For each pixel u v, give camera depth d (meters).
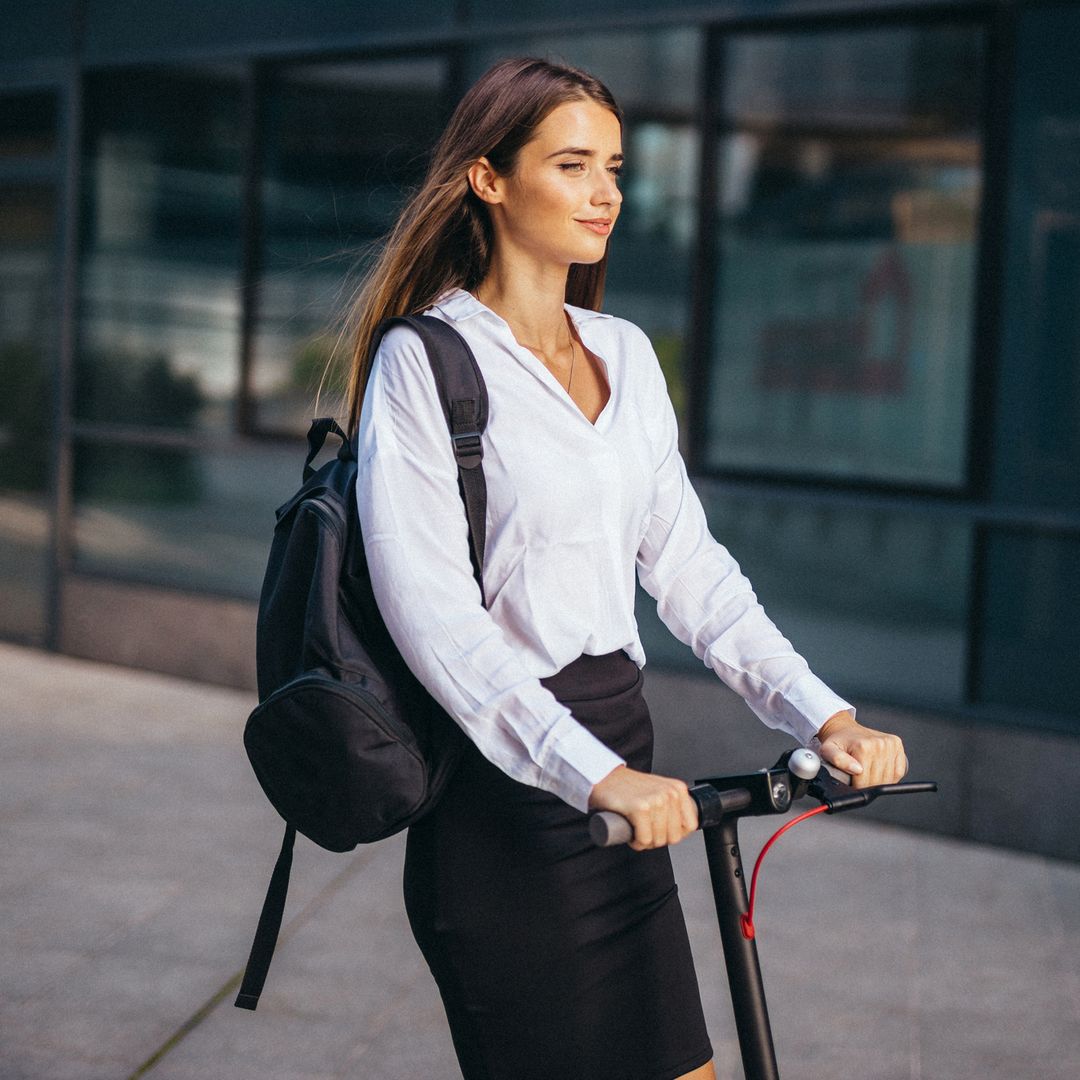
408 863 1.93
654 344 5.50
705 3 5.23
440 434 1.80
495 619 1.86
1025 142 4.75
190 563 6.80
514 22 5.64
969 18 4.80
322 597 1.82
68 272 7.05
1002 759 4.80
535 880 1.85
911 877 4.53
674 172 5.39
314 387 6.34
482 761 1.87
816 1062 3.28
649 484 1.94
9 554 7.36
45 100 7.13
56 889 4.10
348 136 6.16
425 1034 3.32
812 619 5.24
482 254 1.97
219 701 6.39
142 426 6.95
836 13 5.00
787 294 5.22
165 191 6.78
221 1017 3.36
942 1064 3.29
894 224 5.01
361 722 1.77
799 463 5.25
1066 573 4.75
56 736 5.69
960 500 4.93
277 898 1.96
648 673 5.40
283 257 6.41
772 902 4.27
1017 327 4.80
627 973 1.89
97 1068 3.09
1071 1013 3.59
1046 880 4.55
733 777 1.72
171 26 6.66
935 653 5.00
